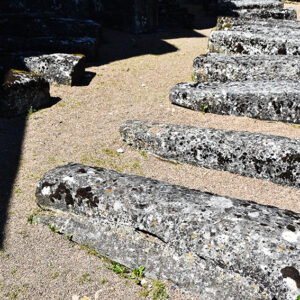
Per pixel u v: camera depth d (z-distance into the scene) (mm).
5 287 2605
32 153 4250
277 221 2572
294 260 2289
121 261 2799
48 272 2740
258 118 5289
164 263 2674
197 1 16391
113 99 5895
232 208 2738
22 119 5051
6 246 2936
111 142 4609
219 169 4113
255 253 2381
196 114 5473
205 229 2584
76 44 7438
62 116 5199
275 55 6375
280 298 2260
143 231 2824
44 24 8430
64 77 6188
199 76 6332
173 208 2773
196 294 2521
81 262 2838
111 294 2596
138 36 9852
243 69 6004
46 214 3232
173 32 10570
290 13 11203
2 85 4902
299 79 5809
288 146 3814
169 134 4266
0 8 9703
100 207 2955
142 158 4344
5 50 7133
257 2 13234
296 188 3805
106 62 7621
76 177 3162
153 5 10078
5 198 3463
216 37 7086
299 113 5086
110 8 10320
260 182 3918
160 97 6035
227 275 2471
